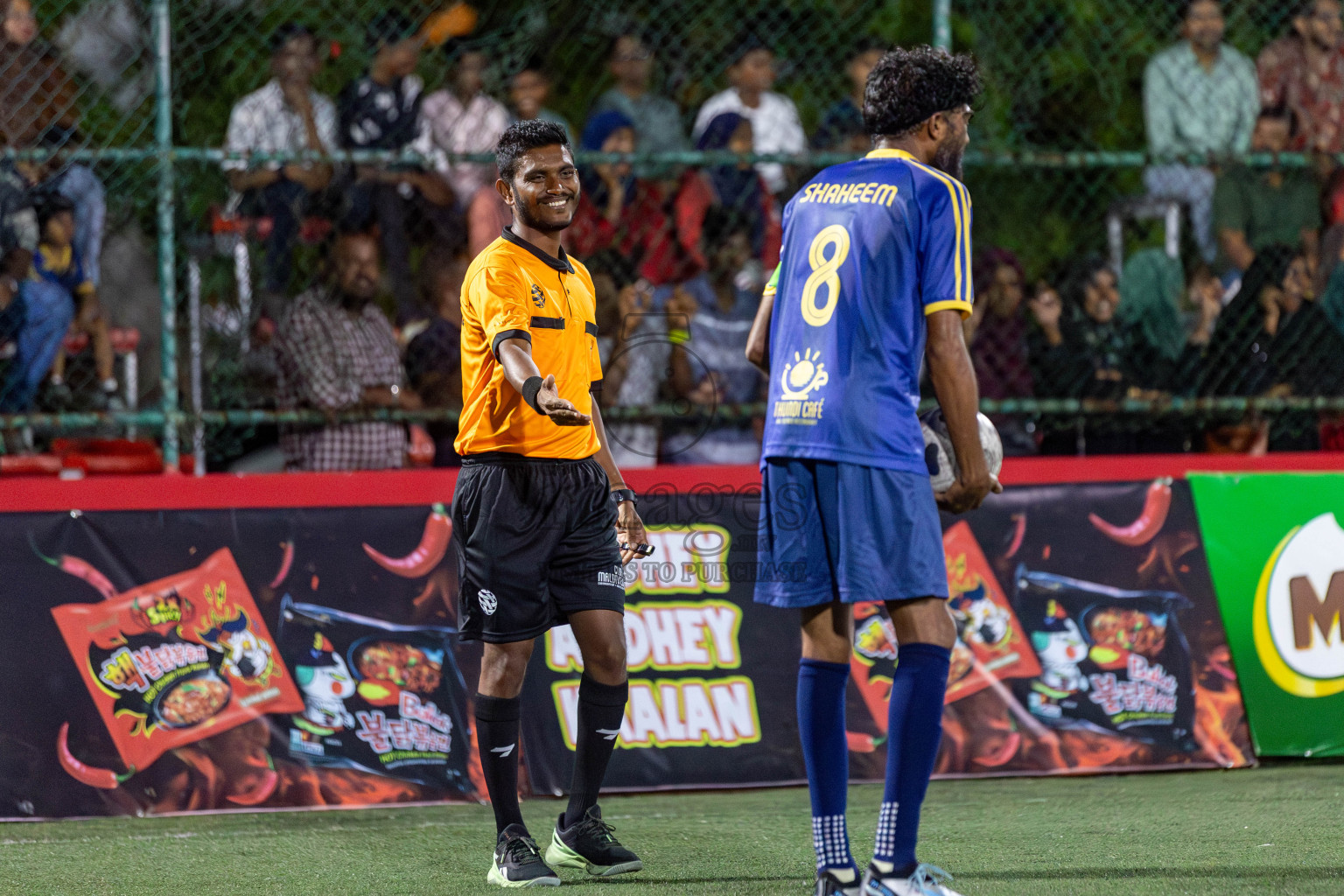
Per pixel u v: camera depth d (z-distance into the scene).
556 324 9.55
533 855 9.41
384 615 13.17
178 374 15.84
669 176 16.84
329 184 16.16
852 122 18.22
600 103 18.33
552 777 12.91
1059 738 13.55
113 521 12.95
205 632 12.86
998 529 13.98
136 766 12.52
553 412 8.34
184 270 15.97
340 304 15.85
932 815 11.65
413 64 17.30
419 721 12.98
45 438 15.75
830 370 8.23
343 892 9.22
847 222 8.31
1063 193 19.86
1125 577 14.09
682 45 20.41
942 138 8.69
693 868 9.77
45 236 15.54
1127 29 21.28
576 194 9.64
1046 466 15.28
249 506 13.91
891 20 23.27
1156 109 18.64
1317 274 17.70
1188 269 18.05
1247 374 17.61
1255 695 14.02
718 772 13.19
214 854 10.66
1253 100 18.66
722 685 13.36
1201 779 13.29
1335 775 13.30
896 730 8.09
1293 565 14.34
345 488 14.49
